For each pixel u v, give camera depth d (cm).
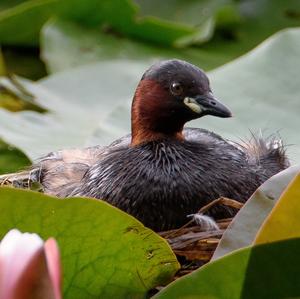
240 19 1684
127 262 861
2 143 1314
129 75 1520
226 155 1050
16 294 571
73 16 1644
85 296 878
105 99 1476
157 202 1009
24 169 1190
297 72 1319
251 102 1291
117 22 1645
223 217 1004
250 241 826
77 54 1612
